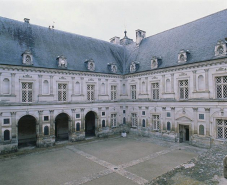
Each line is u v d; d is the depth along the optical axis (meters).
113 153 18.59
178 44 24.36
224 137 18.53
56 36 26.08
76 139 24.14
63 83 23.20
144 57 28.33
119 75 28.97
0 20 21.95
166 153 18.28
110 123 27.98
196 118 20.41
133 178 12.62
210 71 19.19
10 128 19.30
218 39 19.80
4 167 15.05
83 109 24.81
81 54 26.75
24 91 20.56
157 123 25.00
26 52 20.23
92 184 11.82
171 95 22.78
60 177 12.97
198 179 6.61
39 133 21.23
